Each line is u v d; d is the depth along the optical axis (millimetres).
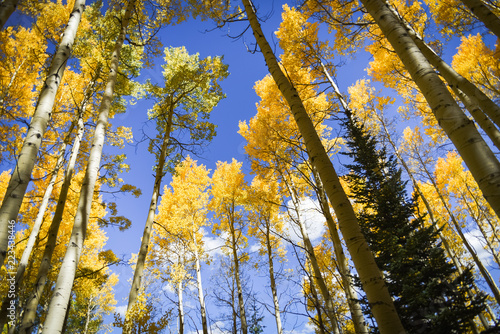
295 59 8352
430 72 1998
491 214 11219
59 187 7719
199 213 11742
